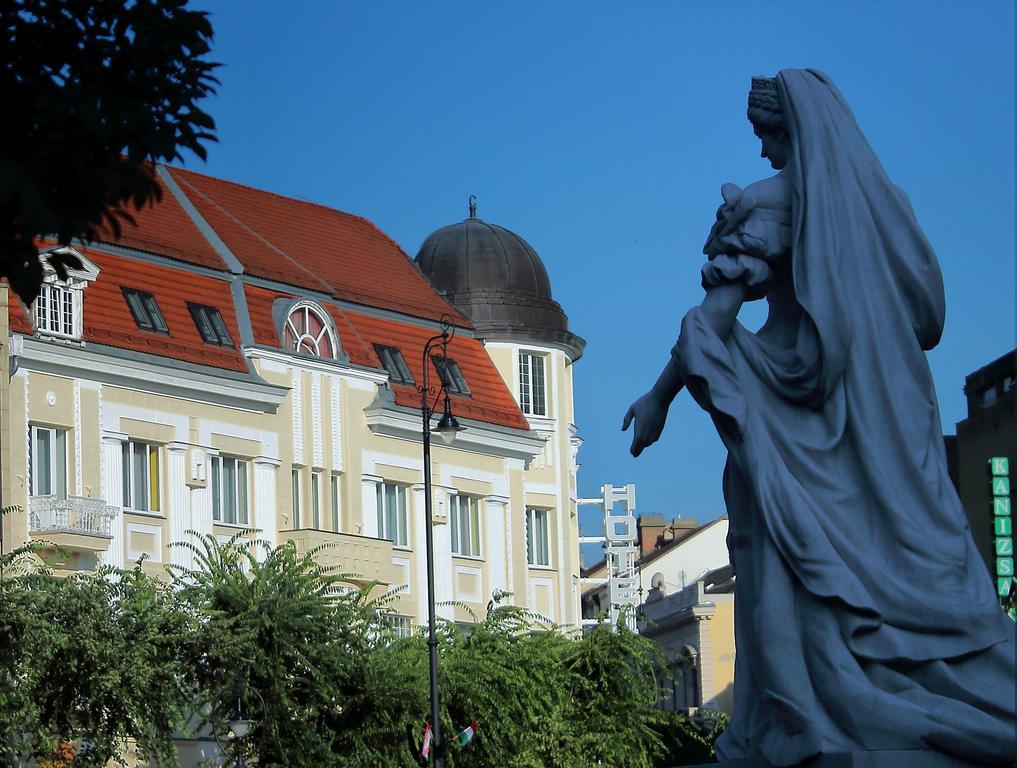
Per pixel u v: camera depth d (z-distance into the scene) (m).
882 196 13.23
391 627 46.38
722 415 13.08
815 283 13.02
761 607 12.84
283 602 42.62
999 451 65.44
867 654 12.70
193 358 60.06
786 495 12.89
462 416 70.12
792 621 12.80
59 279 12.66
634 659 49.81
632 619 52.09
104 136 12.39
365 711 43.91
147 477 58.66
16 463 53.81
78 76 12.76
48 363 55.25
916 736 12.41
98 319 57.41
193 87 13.05
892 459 13.01
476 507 71.06
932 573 12.78
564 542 75.06
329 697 43.00
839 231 13.11
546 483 74.75
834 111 13.31
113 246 59.06
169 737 40.41
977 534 66.44
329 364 65.19
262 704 41.88
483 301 73.69
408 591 67.44
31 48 12.75
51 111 12.22
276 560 43.84
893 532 12.89
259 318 63.38
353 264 70.62
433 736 43.44
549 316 74.94
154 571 58.00
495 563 71.19
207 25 12.97
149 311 59.50
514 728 46.50
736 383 13.17
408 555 67.69
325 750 42.59
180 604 41.84
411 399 68.44
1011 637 12.77
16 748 37.69
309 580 43.50
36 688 38.69
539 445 73.06
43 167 12.23
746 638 13.23
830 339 12.96
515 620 50.53
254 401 62.06
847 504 13.01
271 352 62.81
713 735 51.50
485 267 74.25
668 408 13.73
